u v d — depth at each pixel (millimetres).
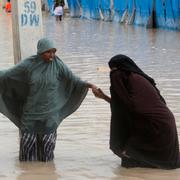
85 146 12523
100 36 43656
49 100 10969
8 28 54688
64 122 14844
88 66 25578
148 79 10781
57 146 12531
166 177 10320
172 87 19812
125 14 58469
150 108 10406
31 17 12164
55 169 10836
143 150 10578
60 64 11117
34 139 11117
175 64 25969
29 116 11008
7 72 11039
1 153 11984
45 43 10789
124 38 41031
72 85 11203
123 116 10547
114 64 10602
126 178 10281
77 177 10375
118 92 10406
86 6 71875
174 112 15805
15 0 12000
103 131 13883
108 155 11805
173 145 10672
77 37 43094
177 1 46125
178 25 46562
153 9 50625
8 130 14102
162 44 35594
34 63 10953
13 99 11281
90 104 17109
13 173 10602
